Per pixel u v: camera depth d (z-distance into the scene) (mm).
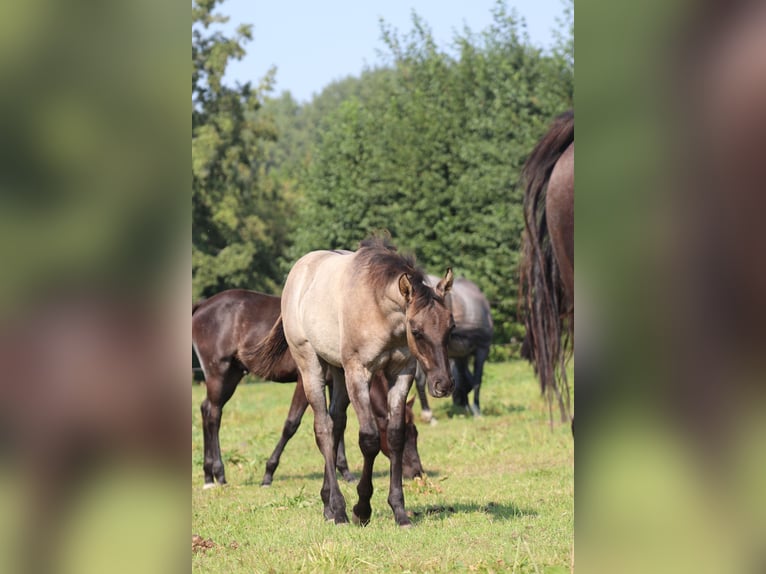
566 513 9688
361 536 9094
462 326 21266
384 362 9852
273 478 14641
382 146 43125
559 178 7320
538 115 40906
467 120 41688
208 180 52781
